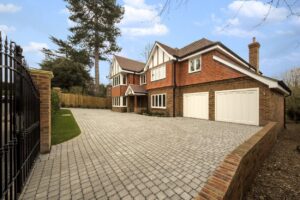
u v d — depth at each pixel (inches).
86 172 149.5
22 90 118.3
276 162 191.9
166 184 127.0
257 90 391.5
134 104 880.9
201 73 546.9
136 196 111.4
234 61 586.2
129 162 172.9
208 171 149.3
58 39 1154.0
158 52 713.0
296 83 757.9
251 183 134.0
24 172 127.5
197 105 566.9
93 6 1027.3
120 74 911.7
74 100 1037.2
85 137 287.3
